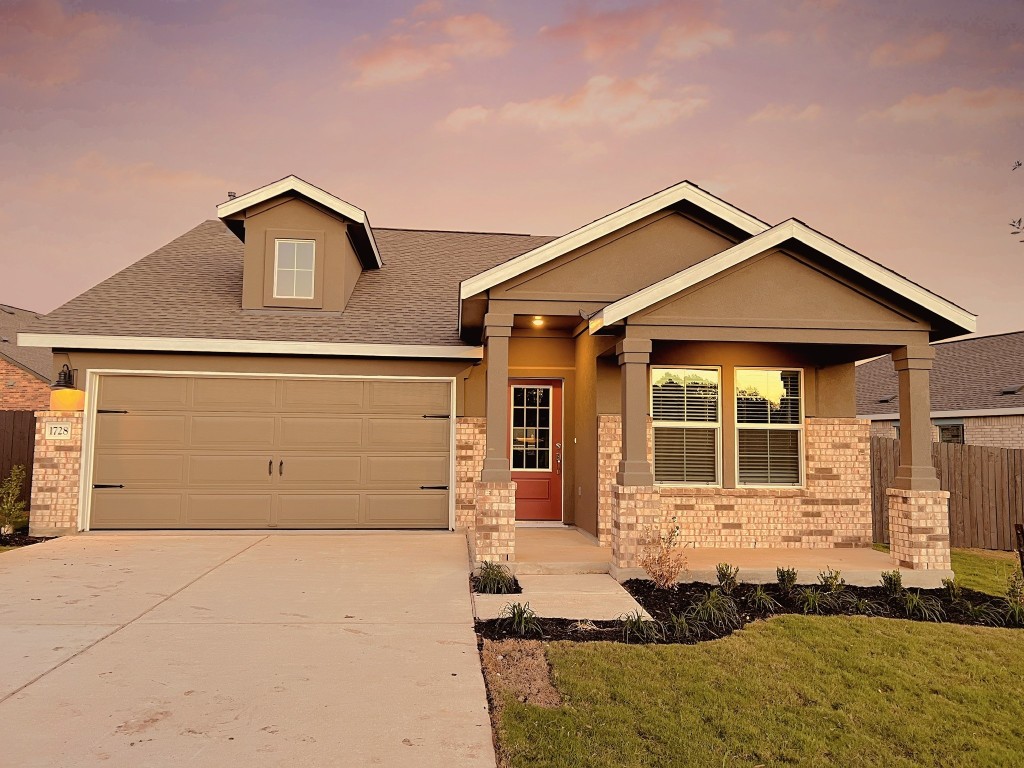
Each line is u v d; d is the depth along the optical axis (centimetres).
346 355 952
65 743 322
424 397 988
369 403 977
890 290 744
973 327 739
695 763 326
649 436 884
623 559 702
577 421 991
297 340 938
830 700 410
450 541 893
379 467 973
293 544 860
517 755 327
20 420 1119
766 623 564
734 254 726
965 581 769
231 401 952
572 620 553
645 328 727
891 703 409
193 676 411
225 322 981
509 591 644
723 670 451
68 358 924
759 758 336
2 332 1797
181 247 1248
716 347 890
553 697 401
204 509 941
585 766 319
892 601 643
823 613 606
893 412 1697
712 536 872
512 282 809
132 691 386
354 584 650
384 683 406
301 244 1055
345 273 1058
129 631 494
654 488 709
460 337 969
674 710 387
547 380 1026
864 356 865
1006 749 353
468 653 462
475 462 977
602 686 416
